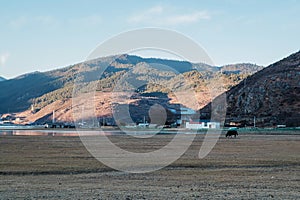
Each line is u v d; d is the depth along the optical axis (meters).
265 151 40.56
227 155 36.47
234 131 64.88
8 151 38.94
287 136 67.56
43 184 20.77
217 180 22.41
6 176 24.03
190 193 17.72
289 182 21.72
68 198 16.34
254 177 23.69
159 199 16.16
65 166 27.95
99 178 23.41
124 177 23.83
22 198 16.36
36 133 78.38
